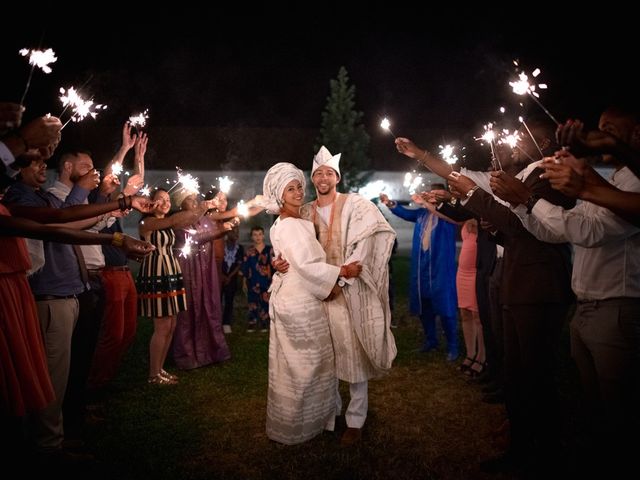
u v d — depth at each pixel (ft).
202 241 18.83
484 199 10.24
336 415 13.55
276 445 12.34
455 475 10.77
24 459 8.82
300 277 12.40
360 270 12.32
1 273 8.20
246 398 15.53
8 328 8.21
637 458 8.41
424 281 19.80
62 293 11.03
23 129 8.00
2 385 8.09
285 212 12.78
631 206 6.58
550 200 9.73
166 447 12.17
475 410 14.38
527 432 10.70
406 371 18.07
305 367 12.22
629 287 8.30
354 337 12.55
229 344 22.47
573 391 15.44
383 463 11.36
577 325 9.10
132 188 12.53
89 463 11.26
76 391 13.03
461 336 23.29
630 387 8.50
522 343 10.32
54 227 8.38
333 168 13.00
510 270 10.44
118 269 15.30
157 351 16.98
